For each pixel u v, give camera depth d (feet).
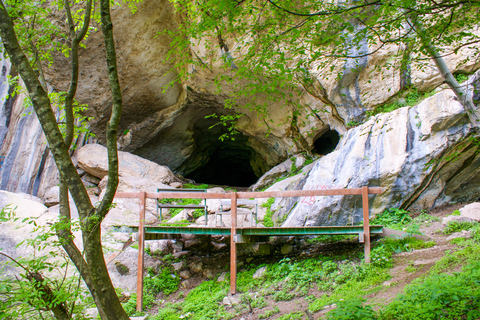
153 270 24.88
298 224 28.55
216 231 22.50
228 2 11.23
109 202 11.59
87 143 42.60
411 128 26.81
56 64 35.65
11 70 33.58
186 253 27.40
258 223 31.27
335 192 21.13
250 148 56.18
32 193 35.88
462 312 10.85
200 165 58.18
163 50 37.19
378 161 27.07
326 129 38.81
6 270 22.30
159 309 21.26
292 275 20.92
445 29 13.60
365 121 31.68
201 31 14.01
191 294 22.49
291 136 40.50
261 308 18.76
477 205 22.65
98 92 39.34
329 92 31.99
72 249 12.17
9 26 11.75
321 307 16.40
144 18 33.99
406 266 18.35
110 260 23.13
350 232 20.98
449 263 16.40
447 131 24.88
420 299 12.46
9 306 11.80
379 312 12.59
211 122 50.52
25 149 35.42
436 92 27.40
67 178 11.80
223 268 25.02
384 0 11.38
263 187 41.32
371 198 26.81
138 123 45.06
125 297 22.11
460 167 25.58
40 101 11.72
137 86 39.91
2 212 11.66
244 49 28.55
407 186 26.07
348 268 19.97
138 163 41.83
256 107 16.66
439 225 23.44
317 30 13.19
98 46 35.35
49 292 11.61
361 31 13.10
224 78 15.88
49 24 15.87
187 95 41.70
